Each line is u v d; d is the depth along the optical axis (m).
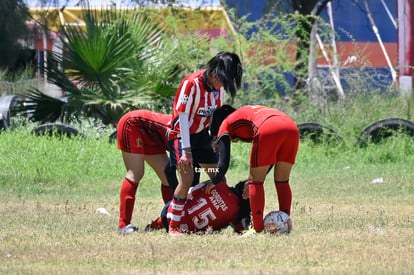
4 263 18.95
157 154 25.92
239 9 66.12
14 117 59.81
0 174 40.81
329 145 53.81
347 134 54.62
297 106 58.75
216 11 68.19
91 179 41.38
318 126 54.03
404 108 59.41
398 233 24.34
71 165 43.25
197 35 60.69
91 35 57.59
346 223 26.94
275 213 23.92
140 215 29.38
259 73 57.81
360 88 60.72
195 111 24.19
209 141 24.78
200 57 59.25
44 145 46.47
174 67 59.19
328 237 23.39
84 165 43.75
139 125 25.00
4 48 85.81
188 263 19.02
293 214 29.59
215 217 24.27
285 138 23.09
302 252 20.59
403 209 31.45
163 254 20.30
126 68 57.97
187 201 24.44
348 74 62.22
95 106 57.97
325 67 71.00
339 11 86.25
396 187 39.53
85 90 58.19
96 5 68.38
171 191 26.47
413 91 66.12
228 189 24.55
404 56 85.75
